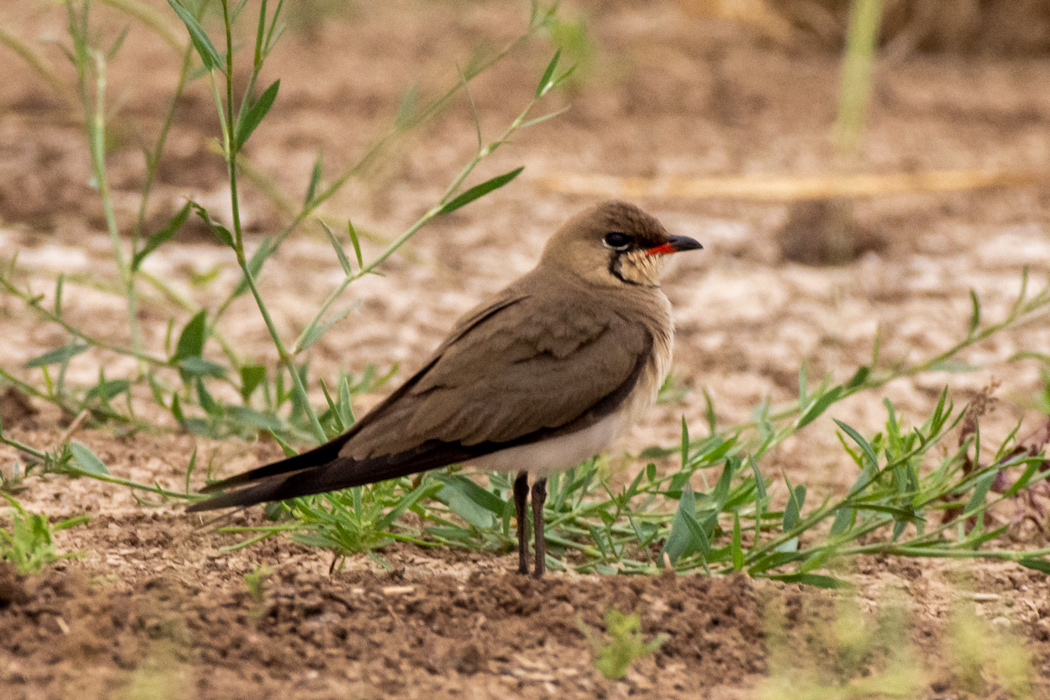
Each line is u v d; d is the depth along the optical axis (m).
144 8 13.05
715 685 7.08
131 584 7.86
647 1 31.78
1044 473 9.12
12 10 28.08
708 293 16.53
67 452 9.39
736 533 8.51
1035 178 20.72
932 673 7.33
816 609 7.95
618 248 9.26
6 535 7.92
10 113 21.52
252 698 6.44
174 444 11.24
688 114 23.78
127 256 16.64
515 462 8.45
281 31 8.84
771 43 28.47
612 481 11.08
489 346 8.42
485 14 29.61
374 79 24.44
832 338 11.54
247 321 14.98
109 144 20.09
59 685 6.37
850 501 8.99
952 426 9.11
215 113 21.91
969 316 15.82
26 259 16.14
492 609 7.68
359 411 12.12
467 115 22.98
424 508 9.73
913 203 19.86
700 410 13.16
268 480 7.80
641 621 7.52
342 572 8.43
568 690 6.88
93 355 13.66
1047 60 28.77
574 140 22.16
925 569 9.45
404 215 18.64
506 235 18.20
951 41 28.66
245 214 17.97
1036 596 8.91
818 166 21.05
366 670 6.89
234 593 7.48
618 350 8.62
